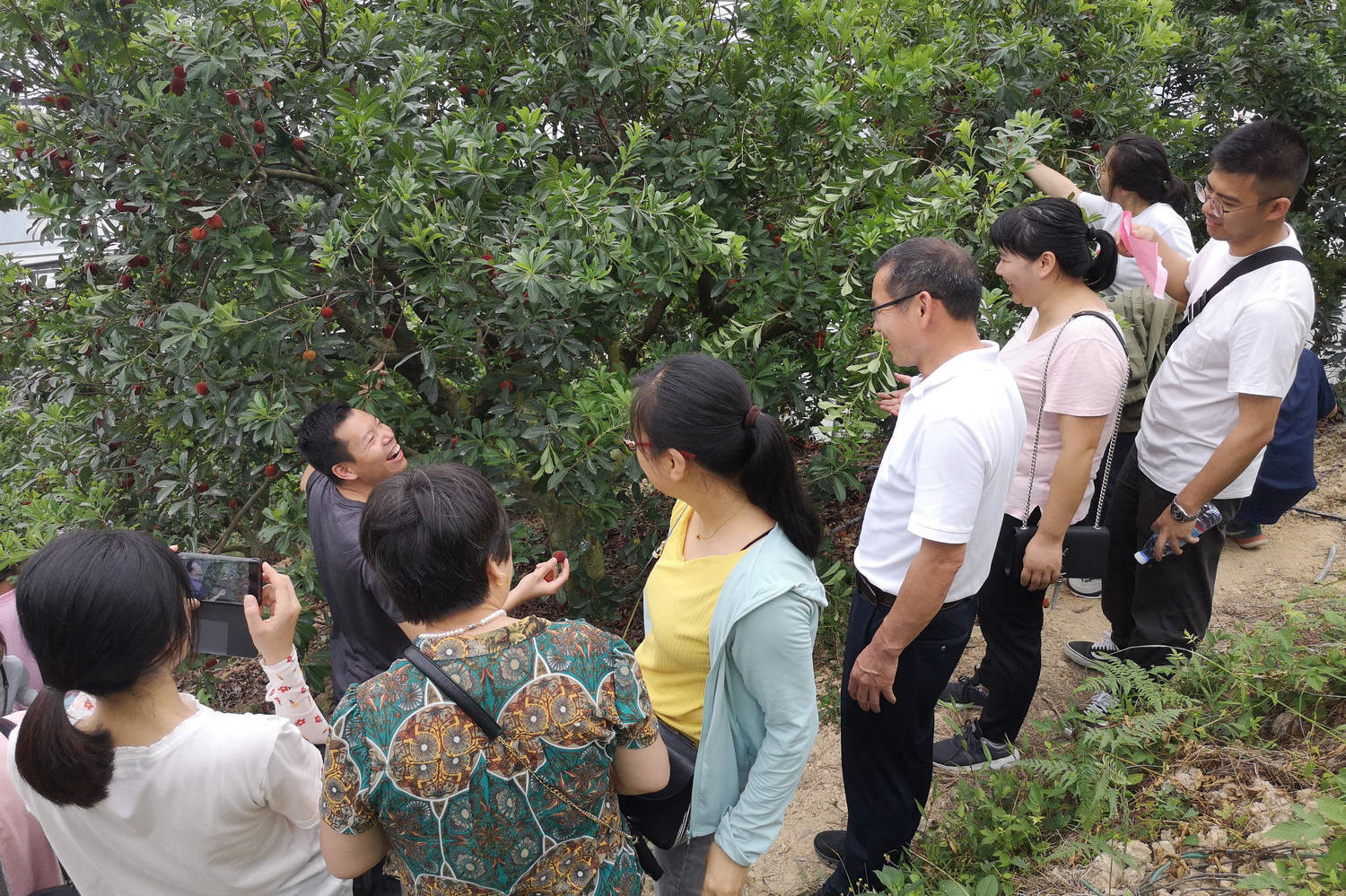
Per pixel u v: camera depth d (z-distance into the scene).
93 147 3.28
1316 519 3.94
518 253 2.82
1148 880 1.97
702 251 3.19
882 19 3.91
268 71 3.15
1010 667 2.53
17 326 3.68
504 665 1.25
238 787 1.44
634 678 1.34
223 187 3.22
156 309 3.34
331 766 1.25
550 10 3.60
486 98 3.72
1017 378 2.41
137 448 3.78
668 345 4.04
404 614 1.33
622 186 3.62
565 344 3.13
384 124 3.12
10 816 1.71
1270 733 2.37
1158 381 2.52
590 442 3.12
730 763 1.65
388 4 3.99
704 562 1.62
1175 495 2.48
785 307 3.57
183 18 3.14
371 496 1.32
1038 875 2.12
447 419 3.36
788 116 3.59
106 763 1.38
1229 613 3.34
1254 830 2.03
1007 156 3.27
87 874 1.53
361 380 3.20
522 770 1.23
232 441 3.26
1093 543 2.42
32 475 3.74
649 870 1.59
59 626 1.28
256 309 3.08
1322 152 5.15
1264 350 2.14
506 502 3.18
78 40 3.23
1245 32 5.04
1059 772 2.30
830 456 3.45
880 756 2.14
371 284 3.12
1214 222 2.26
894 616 1.90
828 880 2.36
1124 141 3.13
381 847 1.34
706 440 1.52
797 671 1.55
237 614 1.77
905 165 3.41
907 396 1.99
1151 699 2.30
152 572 1.37
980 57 3.95
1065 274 2.30
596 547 3.87
